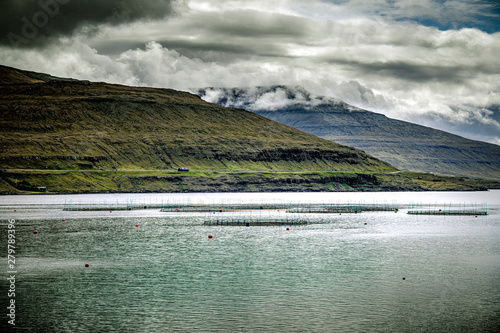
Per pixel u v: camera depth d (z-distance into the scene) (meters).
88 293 98.81
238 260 131.00
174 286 103.69
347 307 89.12
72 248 150.75
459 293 97.81
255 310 87.75
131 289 101.56
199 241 164.38
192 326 80.06
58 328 79.56
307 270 118.12
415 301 92.56
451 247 152.12
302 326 79.81
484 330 77.94
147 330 78.44
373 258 133.38
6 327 80.00
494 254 139.62
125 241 164.62
